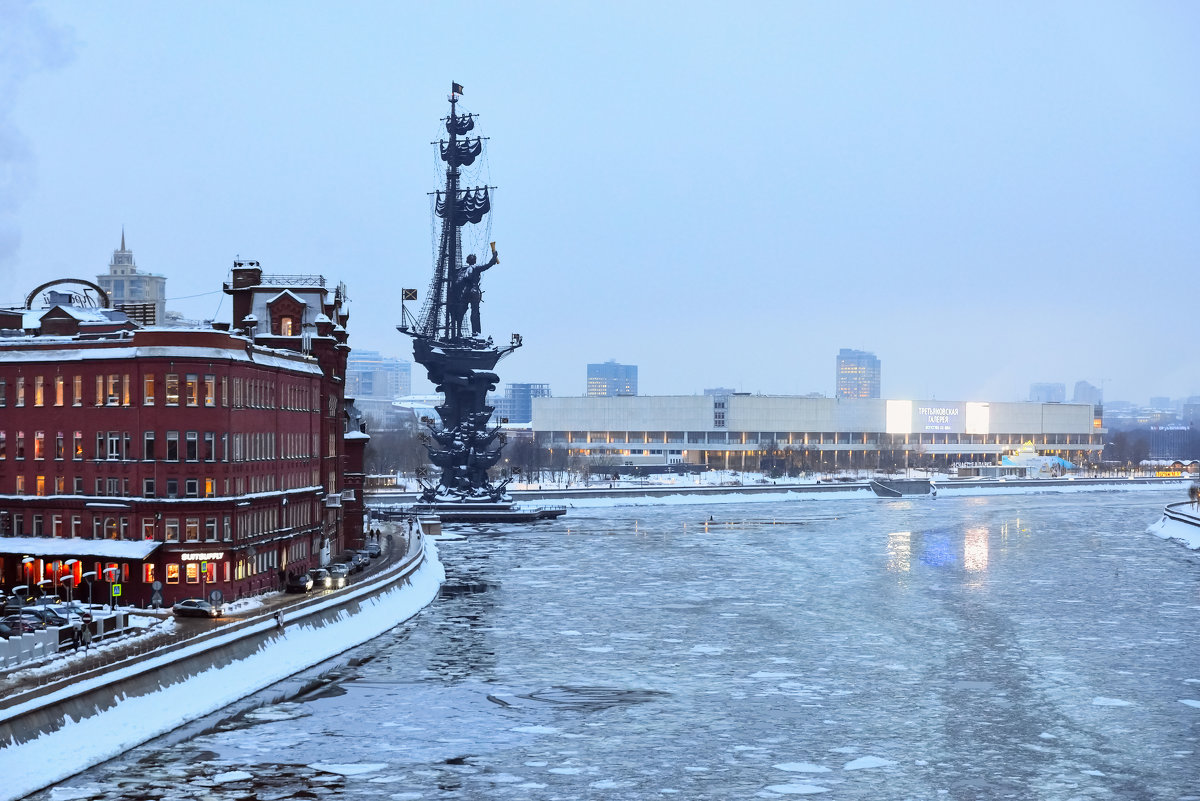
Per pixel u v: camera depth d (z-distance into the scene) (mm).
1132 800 65250
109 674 73062
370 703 83625
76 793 63594
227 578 102625
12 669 73750
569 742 75250
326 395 132875
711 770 70000
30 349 105688
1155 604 130500
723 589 140375
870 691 89062
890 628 114875
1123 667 97375
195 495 102000
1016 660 100062
